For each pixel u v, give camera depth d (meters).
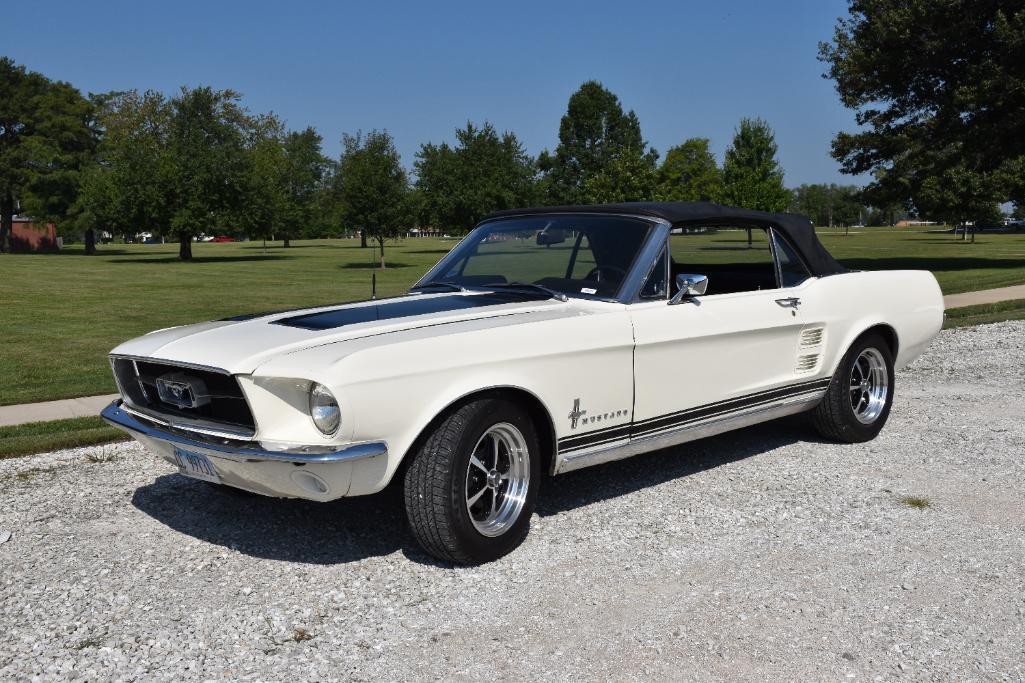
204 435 3.48
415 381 3.41
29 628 3.16
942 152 27.22
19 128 68.50
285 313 4.20
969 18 23.86
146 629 3.15
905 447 5.64
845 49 27.33
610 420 4.18
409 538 4.05
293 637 3.09
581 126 83.25
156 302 18.80
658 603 3.36
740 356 4.80
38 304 18.20
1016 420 6.42
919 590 3.47
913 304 6.02
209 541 4.02
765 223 5.13
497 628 3.16
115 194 50.41
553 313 4.09
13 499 4.66
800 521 4.25
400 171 40.75
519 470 3.86
